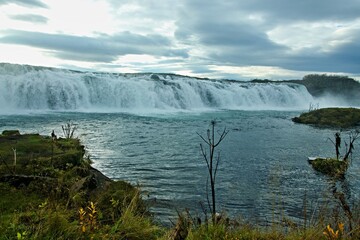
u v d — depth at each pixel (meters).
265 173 14.36
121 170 14.29
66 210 5.70
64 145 13.20
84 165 10.95
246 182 12.95
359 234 5.23
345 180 13.09
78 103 38.62
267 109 53.31
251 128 29.02
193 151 18.55
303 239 5.29
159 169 14.62
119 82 41.78
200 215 9.11
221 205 10.34
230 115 40.19
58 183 7.47
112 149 18.48
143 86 43.22
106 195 7.82
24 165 9.14
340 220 5.96
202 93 50.25
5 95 34.53
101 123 28.50
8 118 28.80
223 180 13.20
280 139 23.64
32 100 35.94
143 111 40.16
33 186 7.62
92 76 40.69
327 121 33.50
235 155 17.94
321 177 13.79
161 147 19.45
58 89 37.38
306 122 34.25
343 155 18.52
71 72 43.00
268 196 11.24
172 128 27.30
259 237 5.47
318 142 22.72
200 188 12.05
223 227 5.46
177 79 50.81
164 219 8.48
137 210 7.50
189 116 37.00
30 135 14.23
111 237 5.05
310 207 9.96
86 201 7.55
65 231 4.82
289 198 11.02
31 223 4.97
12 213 5.92
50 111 35.44
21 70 37.62
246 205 10.38
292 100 60.44
